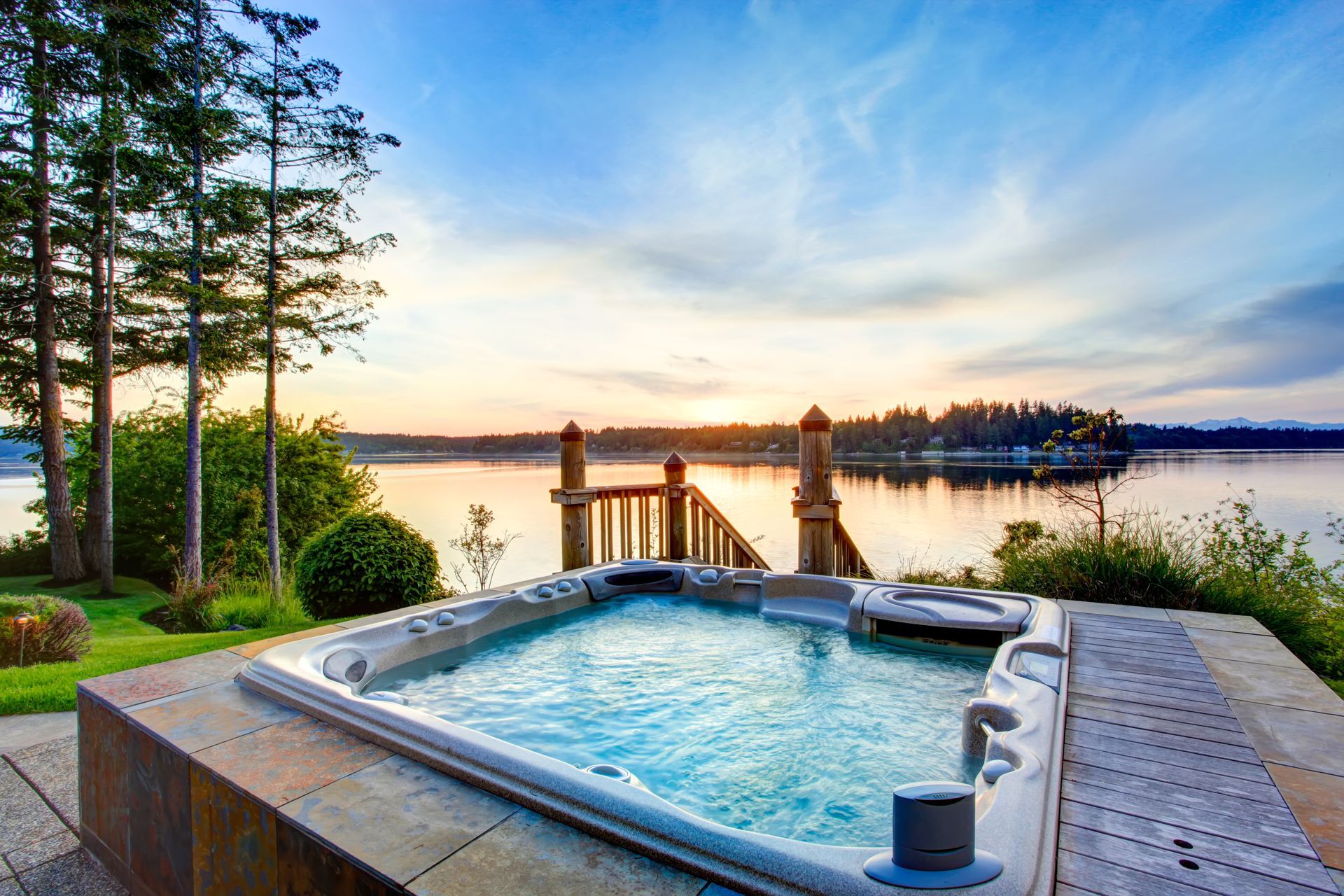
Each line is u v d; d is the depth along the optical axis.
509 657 3.62
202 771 1.74
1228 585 4.07
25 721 3.56
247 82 9.92
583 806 1.44
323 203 10.43
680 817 1.34
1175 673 2.54
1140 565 4.21
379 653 3.19
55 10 10.20
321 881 1.38
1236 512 5.65
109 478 11.68
